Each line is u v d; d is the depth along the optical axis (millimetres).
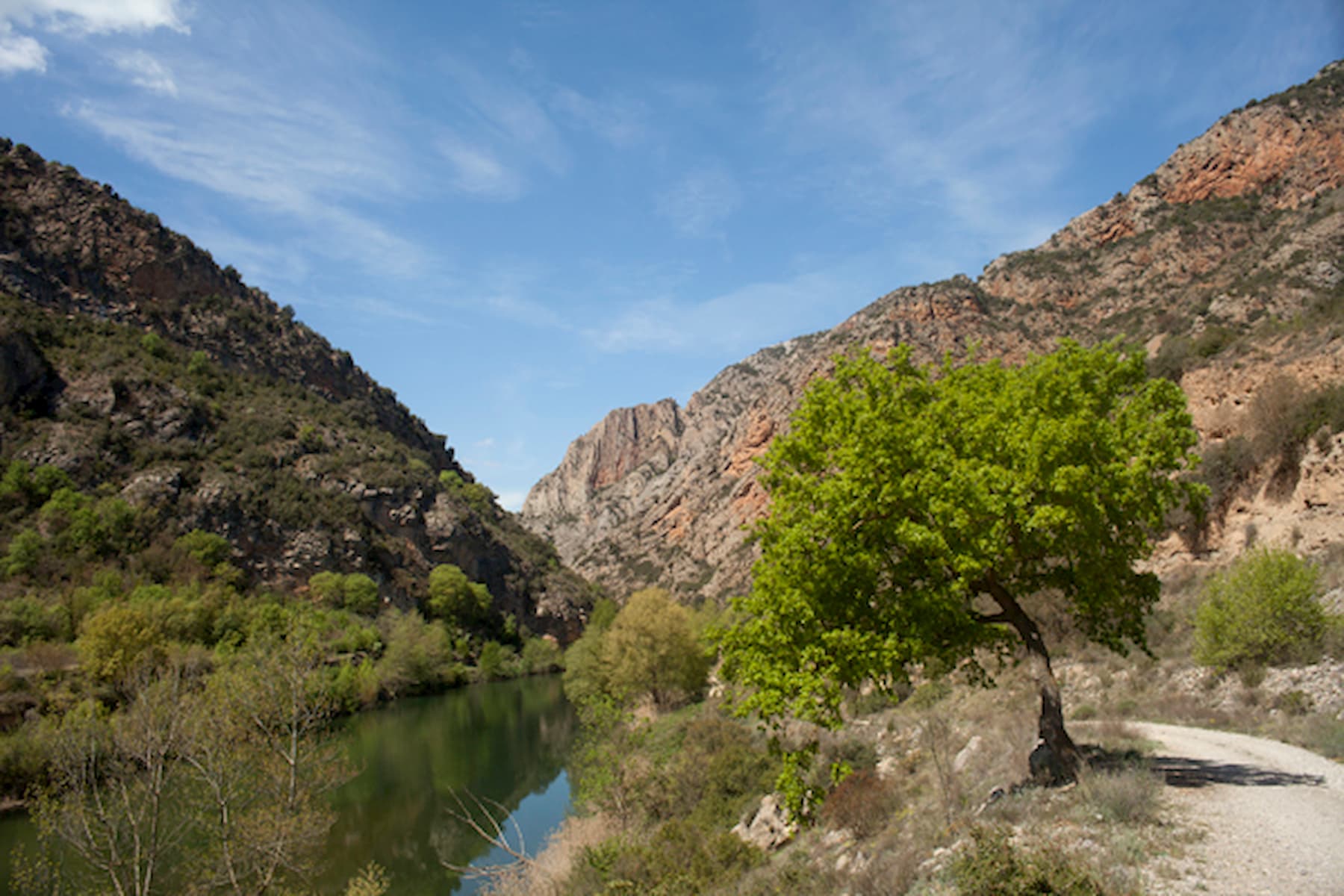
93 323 110750
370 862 28547
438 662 81062
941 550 11695
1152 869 8078
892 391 14227
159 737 20812
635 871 18328
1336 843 8625
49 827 21641
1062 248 118625
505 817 33562
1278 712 18156
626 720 32781
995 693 25609
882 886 10562
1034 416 12867
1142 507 12555
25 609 50312
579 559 193250
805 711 11289
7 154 121812
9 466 76375
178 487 86250
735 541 124500
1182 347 42344
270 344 145500
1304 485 27438
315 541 93812
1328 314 34062
